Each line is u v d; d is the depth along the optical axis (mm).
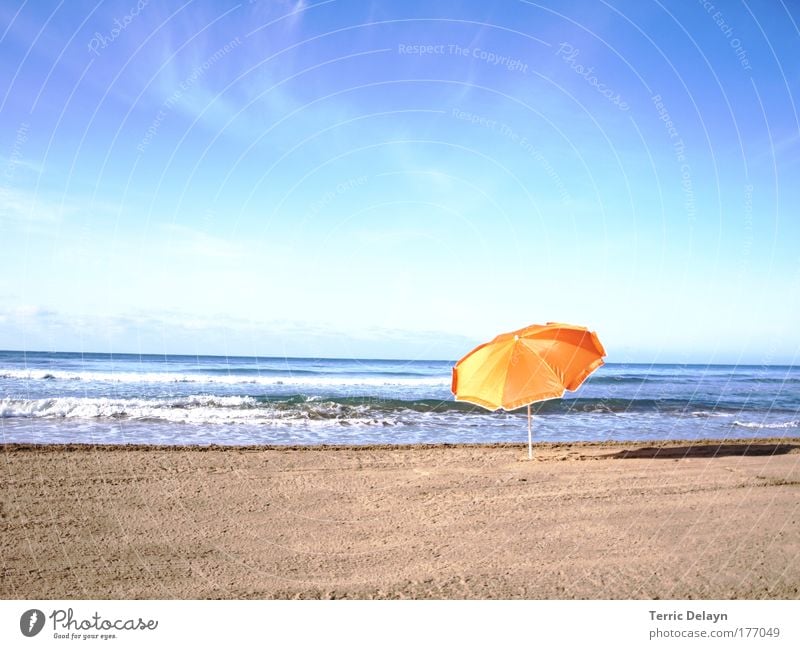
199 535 5160
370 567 4453
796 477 7281
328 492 6629
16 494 6273
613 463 8227
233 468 7797
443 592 4004
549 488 6770
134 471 7457
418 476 7441
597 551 4727
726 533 5148
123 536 5105
